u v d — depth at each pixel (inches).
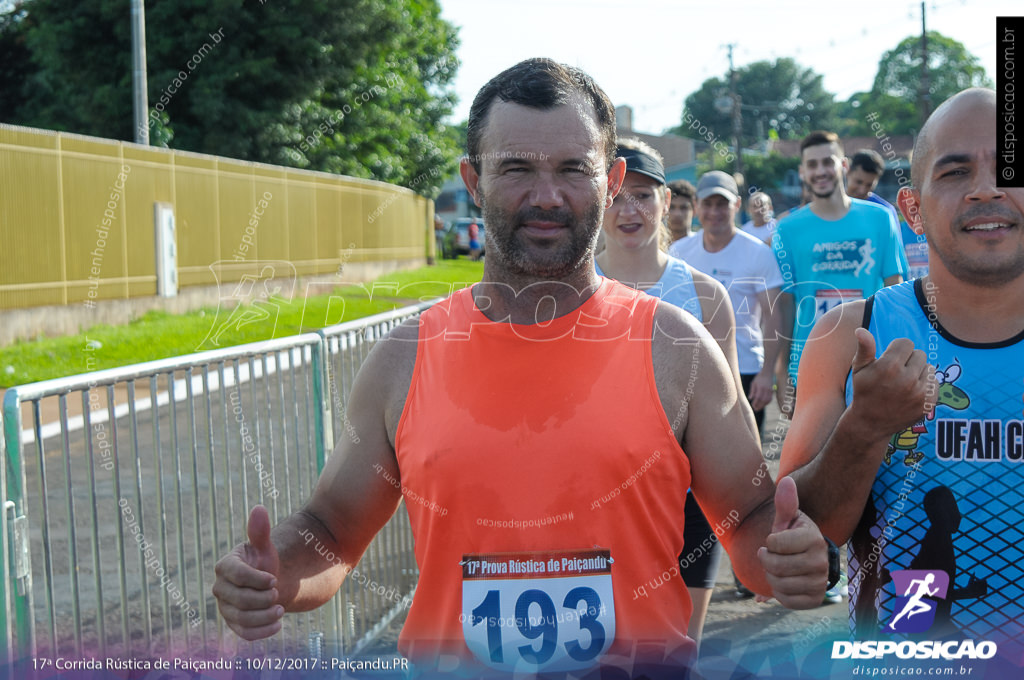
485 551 62.0
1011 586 67.2
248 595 60.1
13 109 1087.0
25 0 752.3
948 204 65.5
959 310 67.8
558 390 61.9
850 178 224.5
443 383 64.2
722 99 992.9
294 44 450.9
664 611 62.9
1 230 430.6
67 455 85.5
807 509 65.6
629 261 126.0
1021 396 66.6
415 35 418.6
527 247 62.1
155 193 521.0
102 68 689.0
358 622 126.6
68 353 384.2
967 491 67.5
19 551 78.1
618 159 69.3
